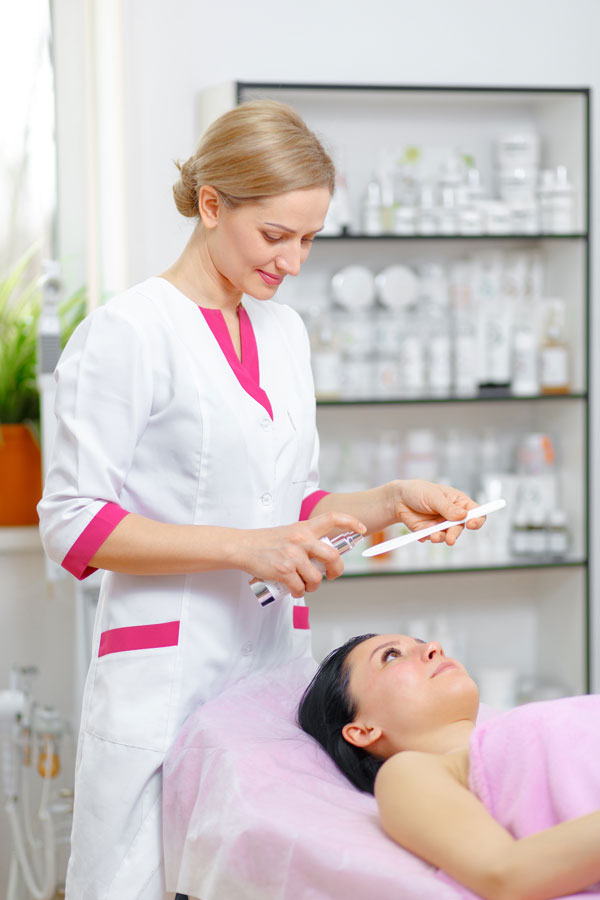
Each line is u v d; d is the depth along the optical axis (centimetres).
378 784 107
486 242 293
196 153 132
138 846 133
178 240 243
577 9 290
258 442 137
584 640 283
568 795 98
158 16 242
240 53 272
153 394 131
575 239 281
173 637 134
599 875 90
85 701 139
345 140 284
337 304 283
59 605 262
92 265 255
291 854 103
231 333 142
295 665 148
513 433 304
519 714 106
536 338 288
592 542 295
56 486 130
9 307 272
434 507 140
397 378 285
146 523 126
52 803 253
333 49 278
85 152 274
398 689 125
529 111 296
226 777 117
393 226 275
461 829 96
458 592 302
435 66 284
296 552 121
